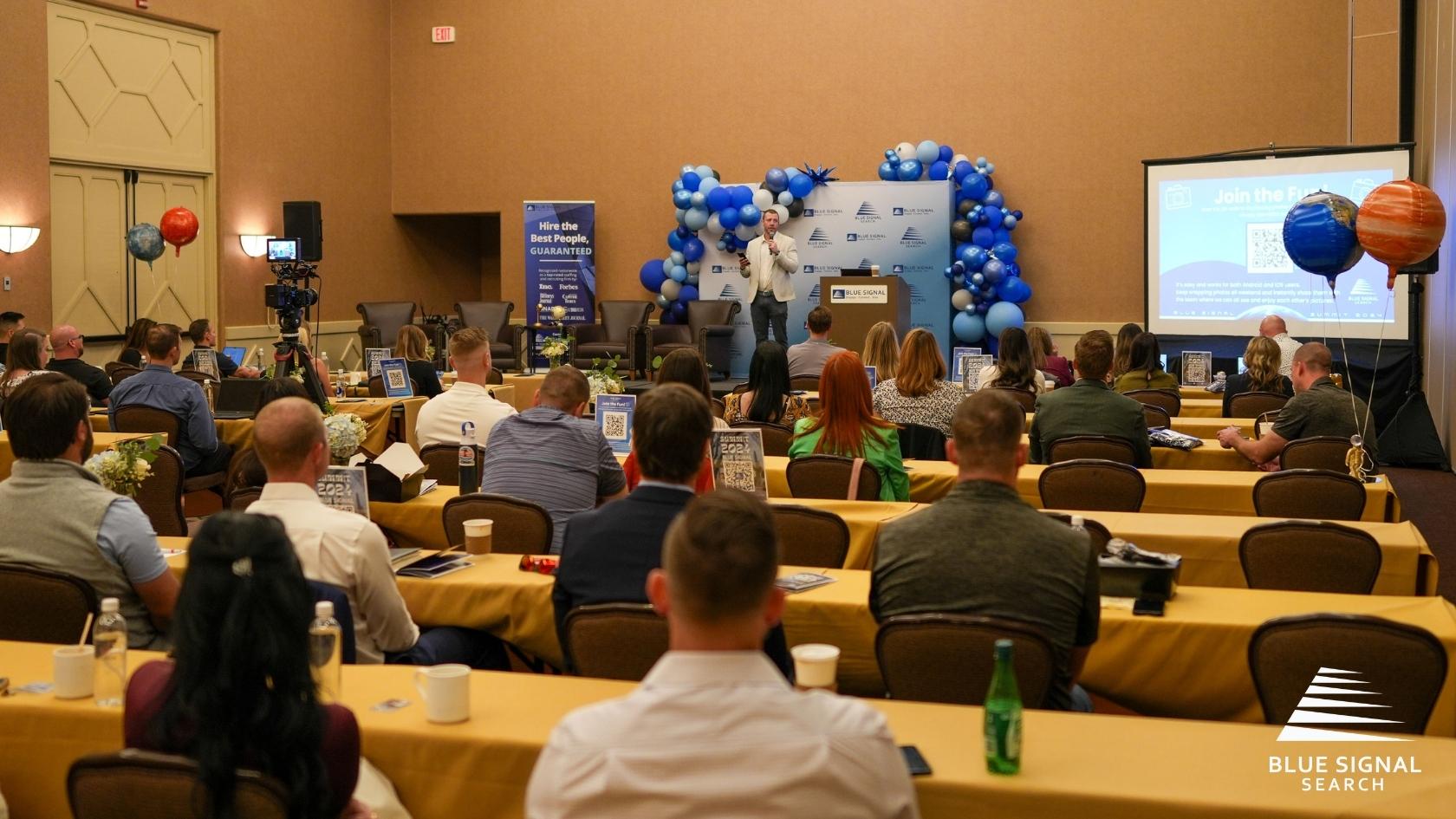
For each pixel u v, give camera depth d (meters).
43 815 2.63
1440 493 10.01
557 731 1.62
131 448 4.87
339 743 1.99
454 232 18.50
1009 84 14.95
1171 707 3.29
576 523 3.17
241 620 1.85
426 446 6.20
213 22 13.98
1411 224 7.50
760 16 15.72
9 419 3.31
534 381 11.81
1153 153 14.53
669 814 1.53
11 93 11.60
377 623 3.30
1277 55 14.06
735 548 1.60
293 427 3.25
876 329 7.52
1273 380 8.41
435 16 16.92
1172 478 5.67
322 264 15.82
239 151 14.45
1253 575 4.14
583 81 16.39
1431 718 2.96
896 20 15.27
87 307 12.71
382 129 16.98
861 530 4.75
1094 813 2.16
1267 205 12.66
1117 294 14.75
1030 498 5.80
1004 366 7.67
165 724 1.89
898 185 14.78
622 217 16.34
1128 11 14.53
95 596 3.24
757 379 6.73
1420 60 12.69
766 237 14.54
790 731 1.57
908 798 1.64
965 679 2.77
